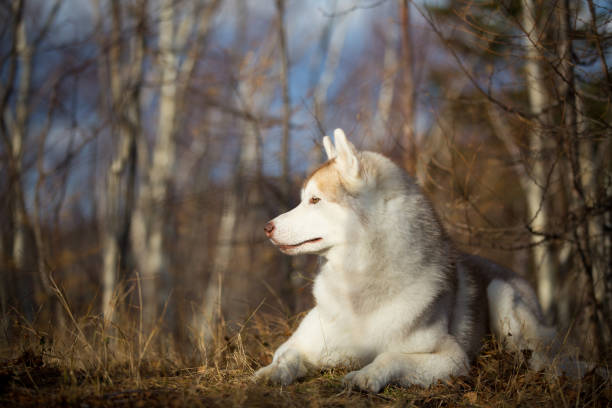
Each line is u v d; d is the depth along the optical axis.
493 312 3.86
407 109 7.52
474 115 5.89
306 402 2.73
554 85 4.33
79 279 8.41
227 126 10.87
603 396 3.03
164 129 11.12
